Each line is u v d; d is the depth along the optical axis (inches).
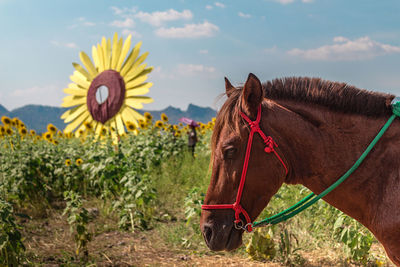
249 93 75.3
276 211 179.6
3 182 214.7
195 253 176.9
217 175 78.9
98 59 490.9
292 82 84.0
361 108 79.0
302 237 179.5
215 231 77.9
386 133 76.9
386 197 74.2
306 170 80.0
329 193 80.7
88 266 159.6
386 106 79.3
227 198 77.9
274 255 165.9
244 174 76.0
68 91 496.7
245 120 76.5
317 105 80.3
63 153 281.4
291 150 79.3
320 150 78.3
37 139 325.1
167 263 164.6
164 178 299.3
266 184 77.2
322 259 162.4
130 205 210.5
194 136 385.7
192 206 201.5
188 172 316.8
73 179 269.3
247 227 78.0
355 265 155.3
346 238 148.2
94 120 469.4
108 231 209.5
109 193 256.7
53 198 266.7
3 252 145.3
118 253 177.0
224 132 77.9
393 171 74.5
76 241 170.2
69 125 485.4
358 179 76.9
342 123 78.8
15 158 250.5
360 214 79.5
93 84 477.7
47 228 211.3
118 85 457.1
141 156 278.4
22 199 235.8
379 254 166.4
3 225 143.7
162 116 362.3
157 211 240.8
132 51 467.2
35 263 160.1
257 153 76.2
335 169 78.3
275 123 78.2
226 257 171.0
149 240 195.2
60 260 166.7
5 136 260.2
